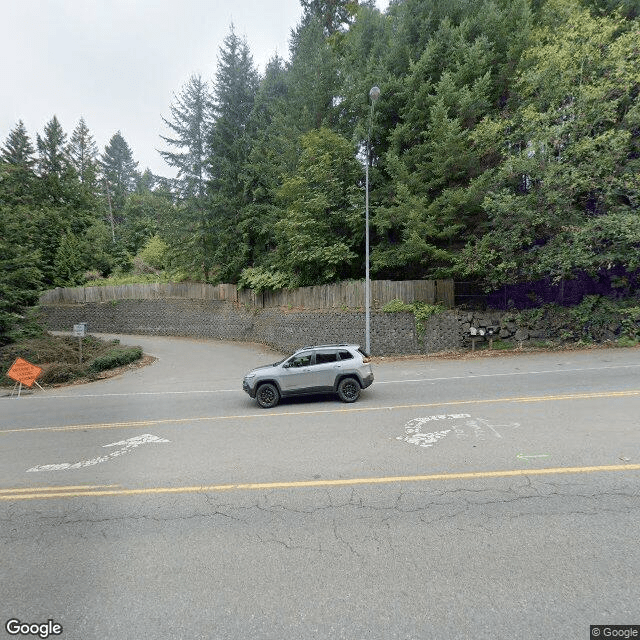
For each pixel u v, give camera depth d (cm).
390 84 1706
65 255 3625
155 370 1795
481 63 1560
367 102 1841
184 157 2773
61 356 1980
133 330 3219
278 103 2503
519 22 1623
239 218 2506
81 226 4100
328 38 2684
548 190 1468
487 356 1566
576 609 288
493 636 268
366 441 680
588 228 1402
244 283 2486
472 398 937
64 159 4312
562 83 1491
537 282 1791
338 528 415
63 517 477
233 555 379
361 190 1822
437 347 1711
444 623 281
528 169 1474
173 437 786
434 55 1669
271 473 569
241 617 298
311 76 2128
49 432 900
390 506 454
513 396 928
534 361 1392
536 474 512
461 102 1504
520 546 366
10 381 1662
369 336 1641
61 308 3406
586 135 1486
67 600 329
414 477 525
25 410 1187
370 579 332
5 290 2044
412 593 313
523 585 315
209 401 1127
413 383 1165
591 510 422
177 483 555
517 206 1482
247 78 2678
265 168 2408
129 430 866
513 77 1568
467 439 659
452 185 1630
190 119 2766
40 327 2270
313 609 303
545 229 1576
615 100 1399
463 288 1836
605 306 1612
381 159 1872
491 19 1639
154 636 285
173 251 2902
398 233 1880
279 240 2231
